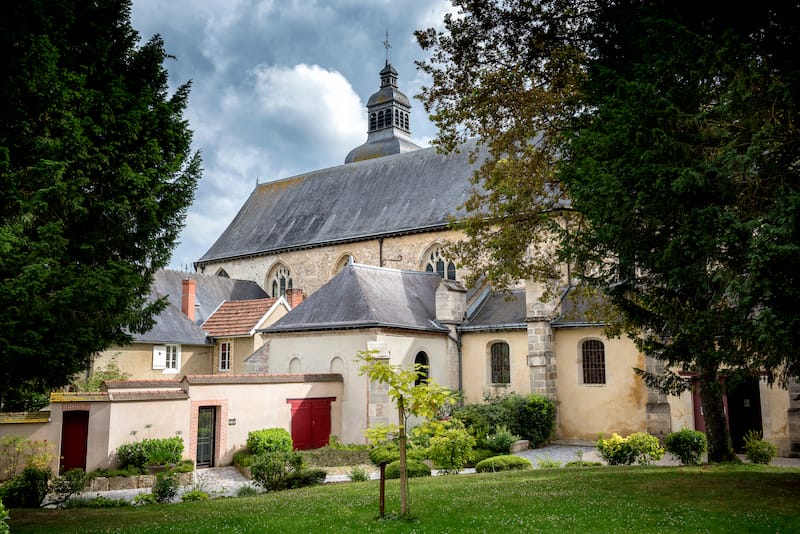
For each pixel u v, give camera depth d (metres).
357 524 9.55
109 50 11.56
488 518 9.48
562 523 8.91
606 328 17.53
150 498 14.99
